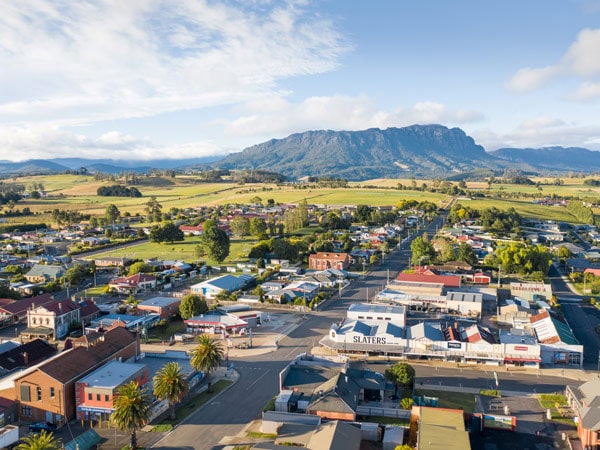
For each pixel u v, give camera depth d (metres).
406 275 184.00
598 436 73.69
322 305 162.50
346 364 99.94
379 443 76.44
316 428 76.94
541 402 91.19
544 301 161.62
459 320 143.62
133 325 136.50
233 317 139.00
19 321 150.25
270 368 109.06
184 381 89.50
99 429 82.69
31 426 82.69
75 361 91.06
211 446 76.44
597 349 122.12
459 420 76.62
